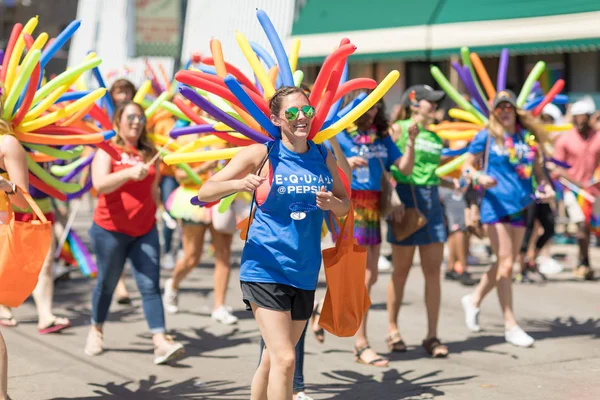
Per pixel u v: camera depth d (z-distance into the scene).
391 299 7.91
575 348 8.03
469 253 13.88
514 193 8.02
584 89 16.62
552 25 14.57
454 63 8.51
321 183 4.90
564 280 12.19
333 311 5.14
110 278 7.43
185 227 9.23
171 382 6.83
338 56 5.32
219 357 7.70
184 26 22.75
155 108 7.45
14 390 6.55
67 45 31.70
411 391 6.57
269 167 4.86
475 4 15.80
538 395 6.41
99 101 7.95
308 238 4.92
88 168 9.30
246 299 4.94
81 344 8.14
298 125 4.80
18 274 5.16
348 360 7.60
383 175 7.37
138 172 6.83
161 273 12.70
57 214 11.03
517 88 17.61
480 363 7.46
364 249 5.20
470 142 8.37
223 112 5.20
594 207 11.88
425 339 7.87
